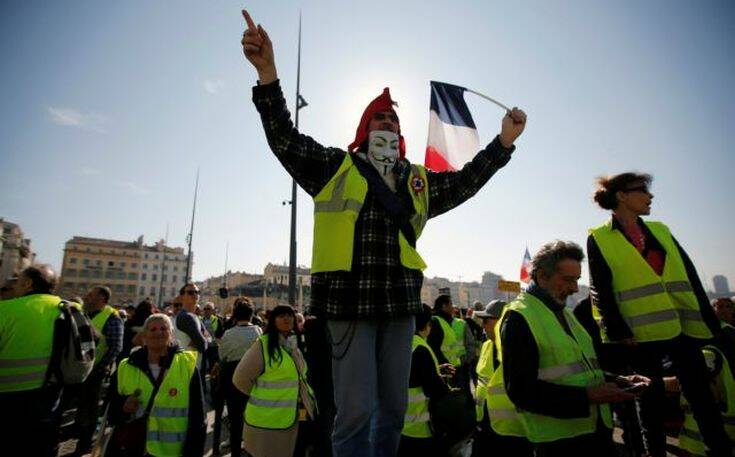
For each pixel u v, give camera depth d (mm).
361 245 1836
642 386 2350
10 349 3609
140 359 3840
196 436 3707
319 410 4191
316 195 1941
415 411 3885
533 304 2705
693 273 3219
